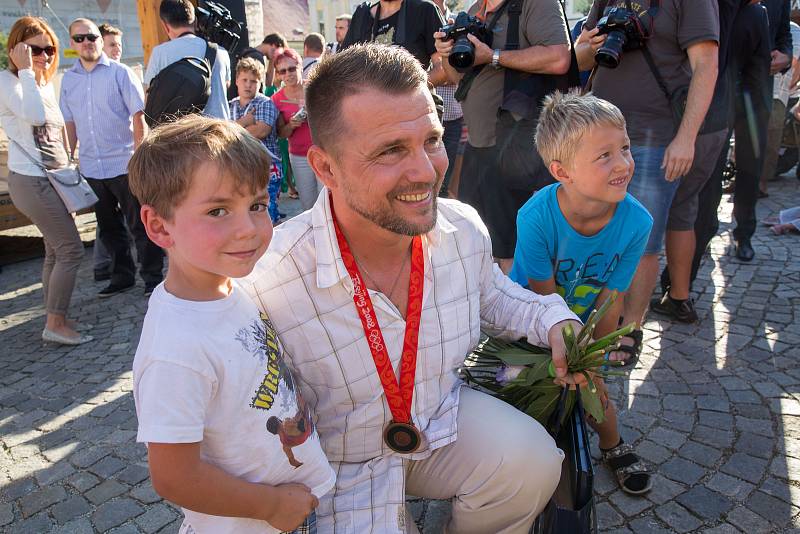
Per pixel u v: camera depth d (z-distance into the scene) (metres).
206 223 1.23
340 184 1.40
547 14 3.06
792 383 2.96
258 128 5.57
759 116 4.12
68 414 3.20
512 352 1.82
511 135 3.19
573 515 1.57
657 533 2.15
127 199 4.75
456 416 1.65
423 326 1.57
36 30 3.77
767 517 2.18
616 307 2.33
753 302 3.86
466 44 3.10
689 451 2.55
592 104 2.01
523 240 2.26
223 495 1.25
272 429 1.32
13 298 5.10
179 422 1.18
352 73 1.29
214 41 5.77
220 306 1.29
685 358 3.26
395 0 4.20
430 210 1.38
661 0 2.87
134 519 2.40
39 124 3.72
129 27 7.49
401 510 1.57
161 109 4.27
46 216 3.85
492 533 1.69
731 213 5.80
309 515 1.42
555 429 1.81
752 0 3.75
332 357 1.52
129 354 3.89
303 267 1.49
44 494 2.57
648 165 3.01
